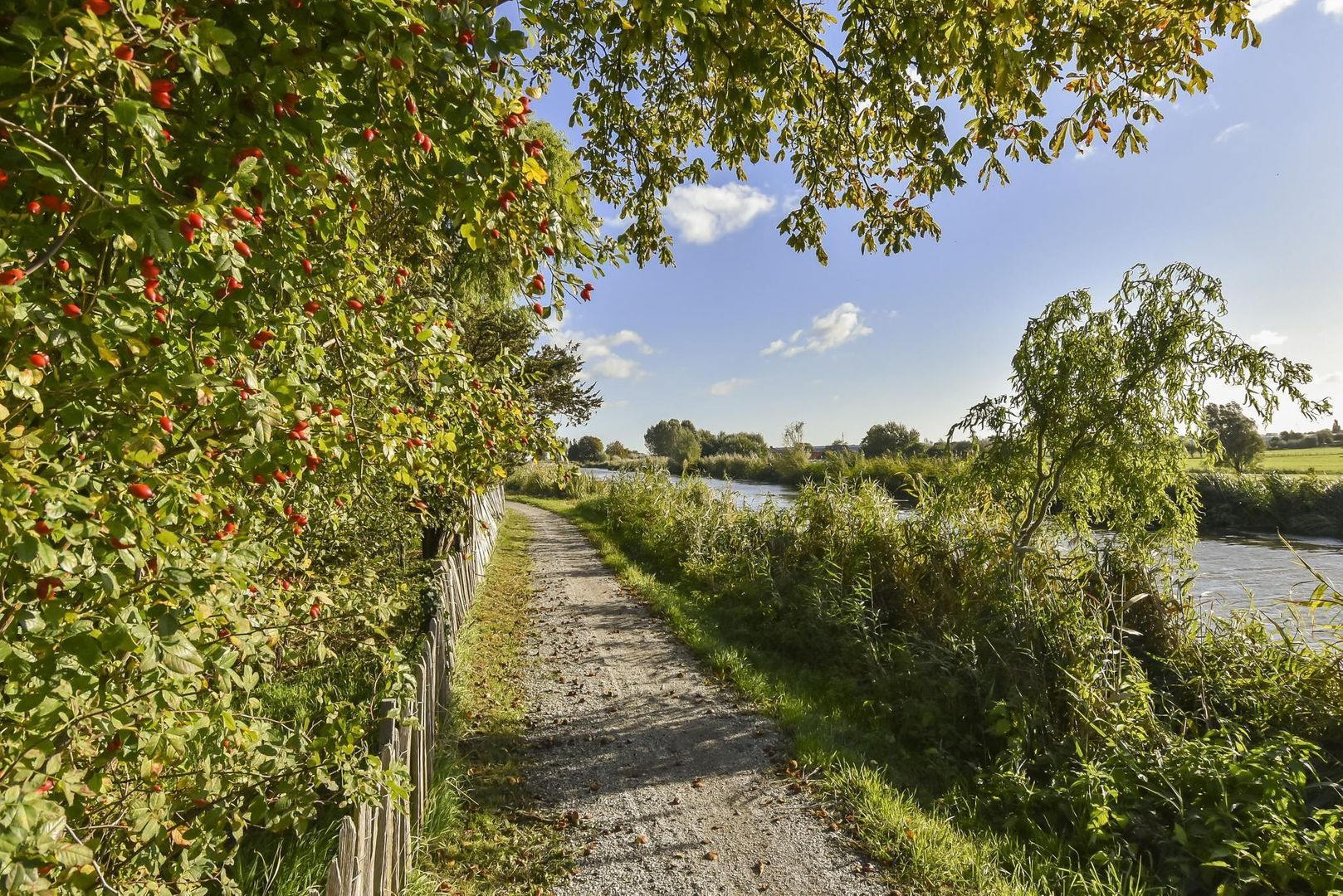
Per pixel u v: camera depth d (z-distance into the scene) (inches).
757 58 159.2
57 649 62.1
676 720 248.7
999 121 179.5
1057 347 299.4
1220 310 268.2
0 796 53.6
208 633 82.2
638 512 710.5
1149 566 291.6
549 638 348.8
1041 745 222.4
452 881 156.1
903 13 163.6
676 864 164.7
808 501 440.1
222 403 70.5
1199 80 170.9
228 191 67.4
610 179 250.4
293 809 101.9
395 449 122.6
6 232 58.9
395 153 77.6
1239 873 154.3
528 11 72.9
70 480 63.7
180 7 60.1
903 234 234.1
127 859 88.8
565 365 613.9
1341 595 213.9
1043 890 161.9
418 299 146.1
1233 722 219.9
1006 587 278.7
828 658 315.3
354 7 64.9
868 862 166.6
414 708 167.2
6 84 55.6
